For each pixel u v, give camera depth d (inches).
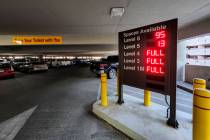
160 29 128.1
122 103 178.4
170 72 121.4
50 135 121.0
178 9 182.1
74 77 505.0
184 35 296.7
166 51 123.9
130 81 161.8
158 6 170.7
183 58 344.8
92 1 153.7
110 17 218.7
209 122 68.8
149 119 135.0
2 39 479.2
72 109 181.3
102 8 176.7
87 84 363.9
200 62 357.4
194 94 74.2
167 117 137.3
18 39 427.2
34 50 804.0
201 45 358.0
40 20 231.8
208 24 221.6
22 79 472.4
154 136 108.3
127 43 162.6
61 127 134.6
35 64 682.2
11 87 338.6
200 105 70.3
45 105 199.6
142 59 146.6
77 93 266.8
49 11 185.6
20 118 156.8
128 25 275.3
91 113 167.3
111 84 354.9
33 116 161.2
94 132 125.4
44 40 430.9
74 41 518.6
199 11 189.9
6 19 223.1
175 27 116.6
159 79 130.7
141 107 165.9
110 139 115.0
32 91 291.1
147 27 140.3
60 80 438.3
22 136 120.2
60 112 171.9
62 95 253.8
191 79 315.9
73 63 1320.1
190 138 105.4
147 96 170.1
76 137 117.6
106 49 800.3
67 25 271.7
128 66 163.0
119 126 128.4
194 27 259.1
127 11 189.3
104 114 148.3
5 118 157.4
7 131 128.8
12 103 211.8
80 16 211.8
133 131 115.1
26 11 184.5
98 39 502.6
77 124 140.2
